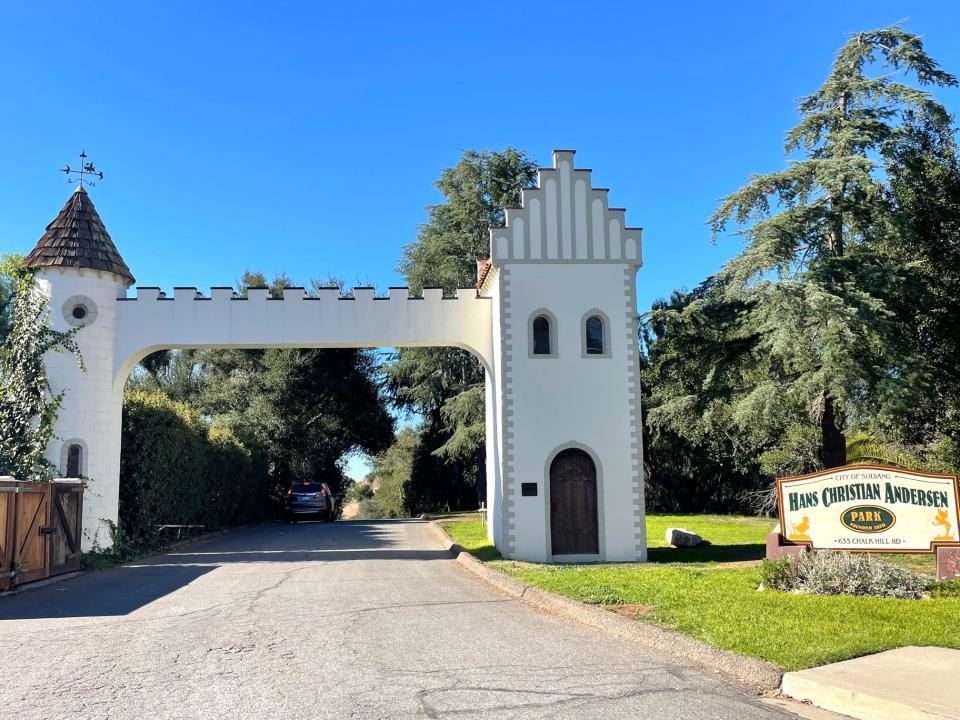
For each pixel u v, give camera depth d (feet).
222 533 79.46
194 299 59.82
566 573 41.93
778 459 93.15
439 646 25.67
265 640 26.71
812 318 59.36
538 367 57.82
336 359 131.54
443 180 122.52
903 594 31.78
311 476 131.75
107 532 55.36
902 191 68.95
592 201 59.88
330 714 18.34
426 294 61.98
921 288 61.62
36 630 28.81
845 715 18.56
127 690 20.47
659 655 24.27
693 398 71.20
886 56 65.21
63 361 55.72
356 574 45.65
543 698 19.66
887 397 56.80
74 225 58.39
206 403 135.85
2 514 37.63
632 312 59.11
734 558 55.21
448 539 66.85
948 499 34.32
